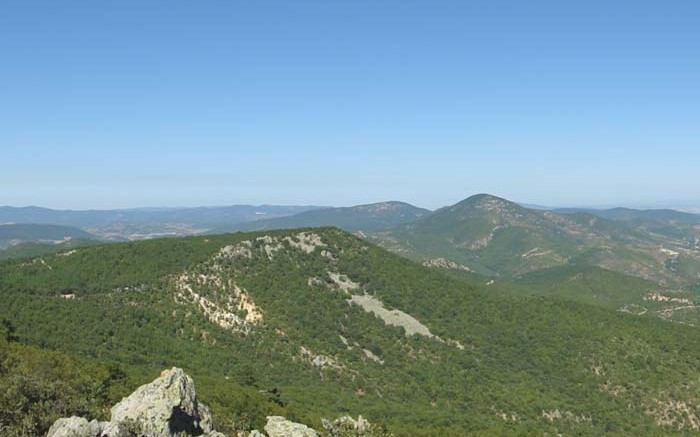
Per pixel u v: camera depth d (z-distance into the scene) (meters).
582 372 162.25
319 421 87.81
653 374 159.00
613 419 141.50
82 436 42.28
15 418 46.44
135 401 46.41
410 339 168.38
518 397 146.75
